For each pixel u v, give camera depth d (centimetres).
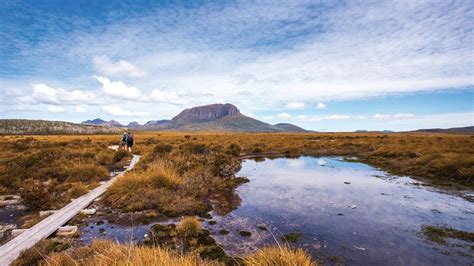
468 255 618
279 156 2797
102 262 434
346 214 929
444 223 834
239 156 2788
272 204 1055
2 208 934
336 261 592
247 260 536
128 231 761
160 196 1053
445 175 1533
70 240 680
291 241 702
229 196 1180
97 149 2434
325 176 1655
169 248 647
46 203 909
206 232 754
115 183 1134
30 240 647
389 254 626
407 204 1042
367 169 1902
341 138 5166
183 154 1972
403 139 4025
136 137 6041
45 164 1517
